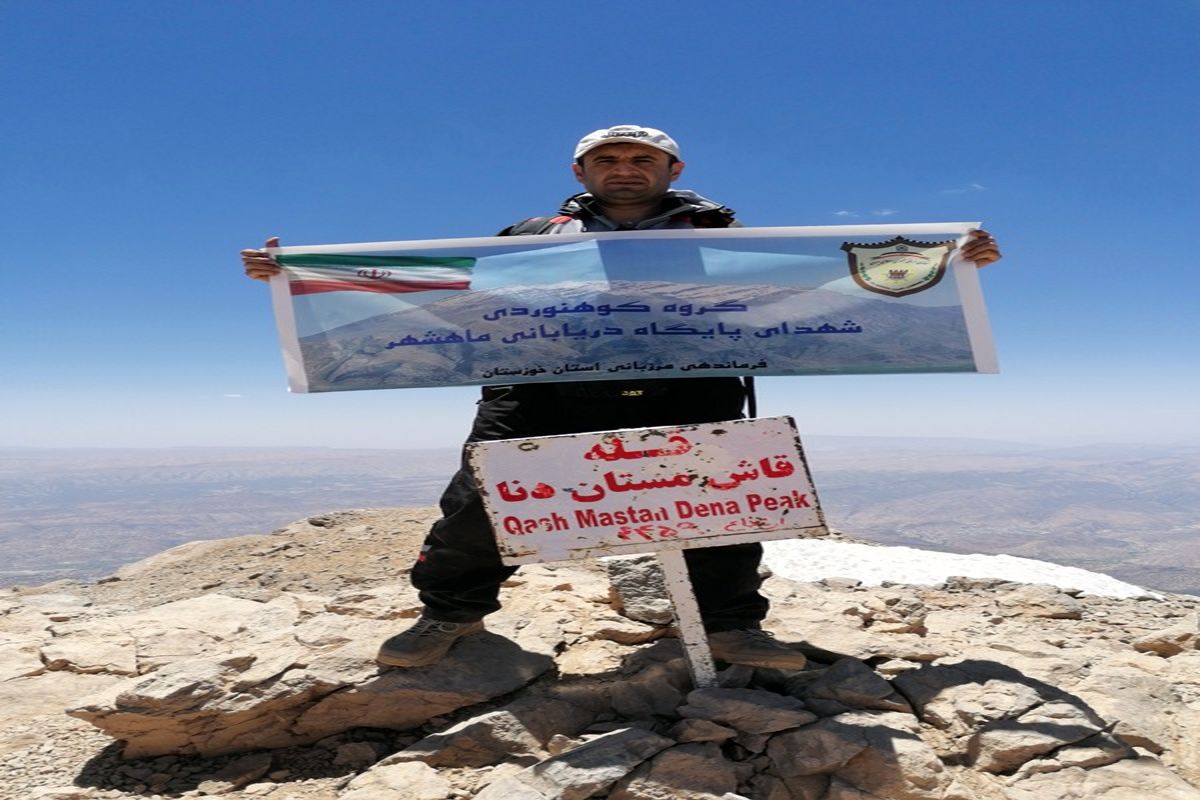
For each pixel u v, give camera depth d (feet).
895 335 9.52
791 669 9.26
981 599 14.28
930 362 9.48
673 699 9.09
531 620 11.05
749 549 9.52
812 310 9.57
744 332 9.50
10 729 9.47
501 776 8.21
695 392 9.51
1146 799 7.66
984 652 10.41
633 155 9.60
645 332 9.46
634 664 10.05
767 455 8.52
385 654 9.32
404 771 8.24
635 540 8.46
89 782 8.54
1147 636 11.71
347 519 21.39
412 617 11.02
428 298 9.57
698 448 8.52
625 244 9.66
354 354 9.48
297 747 9.09
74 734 9.35
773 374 9.41
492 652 9.91
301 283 9.59
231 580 17.06
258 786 8.46
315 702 9.14
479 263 9.63
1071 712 8.57
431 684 9.23
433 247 9.65
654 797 7.61
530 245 9.64
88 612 14.10
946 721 8.68
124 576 18.53
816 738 8.11
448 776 8.32
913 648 10.16
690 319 9.49
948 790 7.72
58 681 10.56
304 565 17.63
